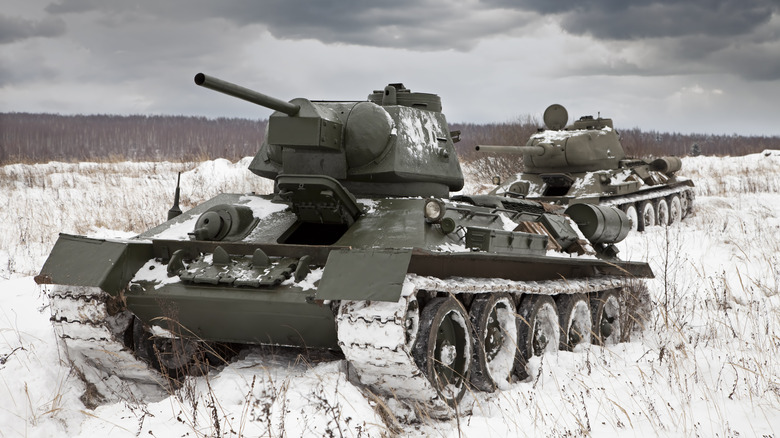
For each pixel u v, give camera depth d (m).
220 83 7.41
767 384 7.70
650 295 12.38
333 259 7.01
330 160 9.27
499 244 8.45
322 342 7.65
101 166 28.02
